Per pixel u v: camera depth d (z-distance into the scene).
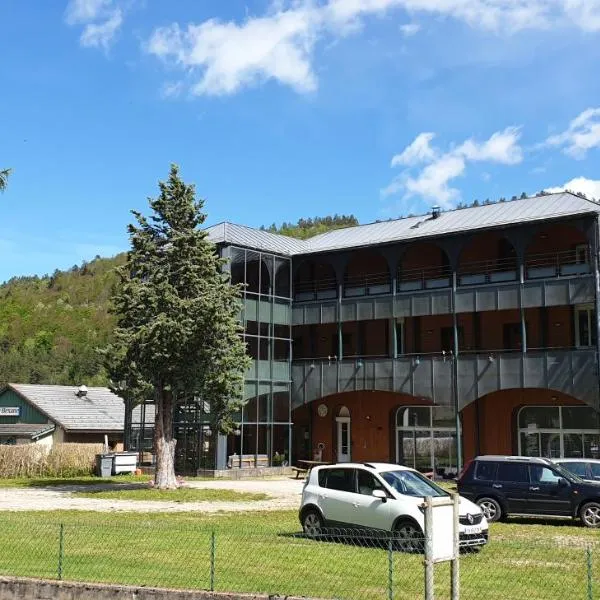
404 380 37.38
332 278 43.44
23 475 37.44
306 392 40.44
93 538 15.48
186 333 27.86
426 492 15.66
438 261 40.34
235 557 13.38
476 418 37.78
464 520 14.84
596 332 33.03
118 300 29.12
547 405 36.25
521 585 11.65
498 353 35.22
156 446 29.78
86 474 38.22
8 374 111.31
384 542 15.09
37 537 15.49
